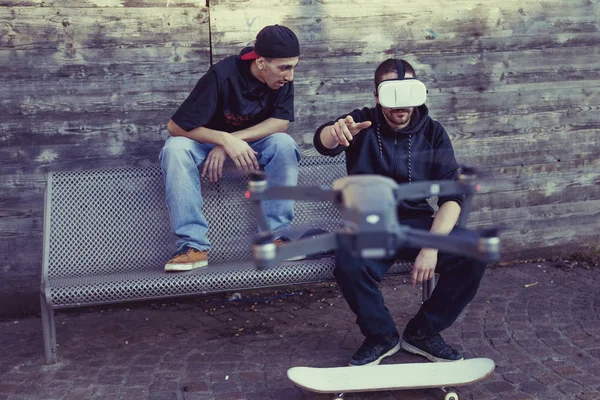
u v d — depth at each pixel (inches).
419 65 185.0
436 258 126.0
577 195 202.4
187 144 141.3
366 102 183.2
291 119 148.0
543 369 135.5
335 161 157.9
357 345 148.8
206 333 157.3
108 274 144.0
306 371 122.5
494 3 186.5
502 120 193.2
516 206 198.1
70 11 164.6
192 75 172.6
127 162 173.0
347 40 179.3
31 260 172.2
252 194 60.3
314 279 136.3
